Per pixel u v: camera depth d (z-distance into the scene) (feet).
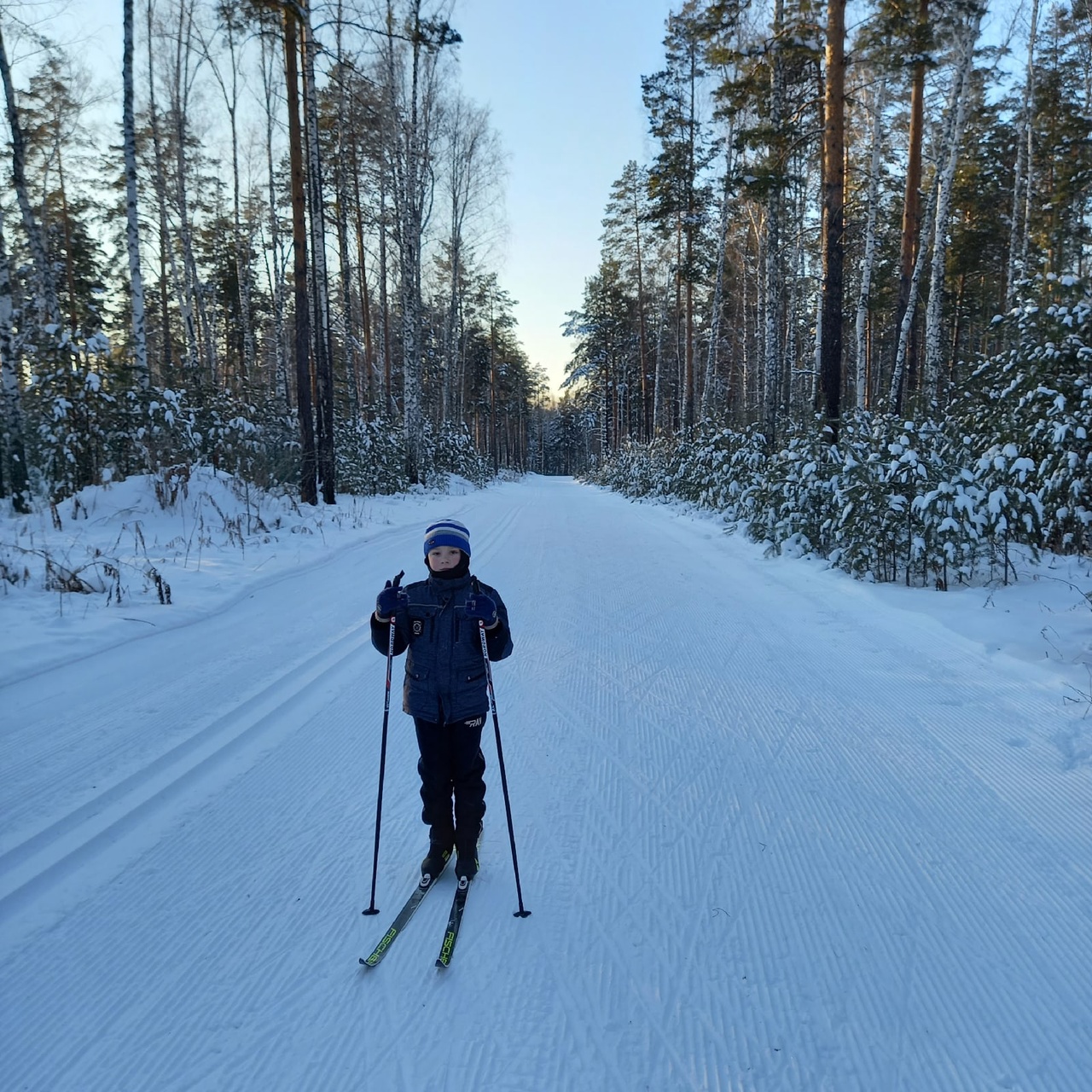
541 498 92.73
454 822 11.19
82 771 13.91
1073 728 15.14
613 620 25.46
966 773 13.78
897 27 43.32
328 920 10.09
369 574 31.89
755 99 58.85
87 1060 7.76
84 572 26.61
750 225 98.17
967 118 64.95
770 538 37.73
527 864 11.39
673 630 24.13
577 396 240.73
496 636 10.70
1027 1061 7.71
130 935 9.70
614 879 10.97
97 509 36.58
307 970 9.12
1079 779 13.34
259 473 46.44
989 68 59.21
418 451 82.64
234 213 84.99
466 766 10.80
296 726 16.35
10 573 25.13
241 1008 8.50
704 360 165.37
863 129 74.54
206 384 48.55
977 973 8.95
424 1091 7.40
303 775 14.14
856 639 22.18
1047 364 28.96
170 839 11.91
